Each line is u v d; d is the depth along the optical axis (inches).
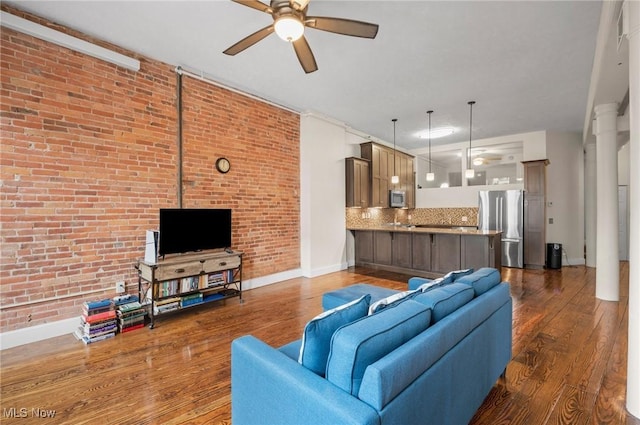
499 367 76.9
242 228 172.6
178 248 131.8
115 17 105.2
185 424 66.1
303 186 207.8
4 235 99.9
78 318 114.1
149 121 134.4
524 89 162.9
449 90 165.2
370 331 44.1
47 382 81.2
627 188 278.7
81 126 115.6
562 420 67.2
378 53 126.4
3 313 100.0
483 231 197.2
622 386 79.7
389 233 230.1
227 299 155.6
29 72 104.3
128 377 83.9
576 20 103.4
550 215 249.9
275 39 118.1
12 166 101.1
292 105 193.0
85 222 116.5
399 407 39.4
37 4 98.1
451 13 100.6
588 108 175.0
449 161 379.6
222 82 158.9
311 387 41.7
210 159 156.9
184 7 99.9
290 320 127.3
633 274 71.7
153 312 119.6
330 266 222.1
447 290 65.4
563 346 102.6
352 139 247.3
